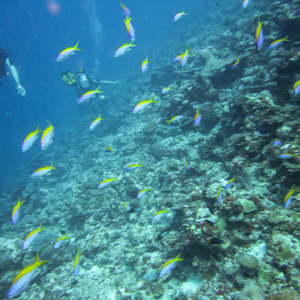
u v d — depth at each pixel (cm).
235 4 866
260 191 179
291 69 228
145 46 1750
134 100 579
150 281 188
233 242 160
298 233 141
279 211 157
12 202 507
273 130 197
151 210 252
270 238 147
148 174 297
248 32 408
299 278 127
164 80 550
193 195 186
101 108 732
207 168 240
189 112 325
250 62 326
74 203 294
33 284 235
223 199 167
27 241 171
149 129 374
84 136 651
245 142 206
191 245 166
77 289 219
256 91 265
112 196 288
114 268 225
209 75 324
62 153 669
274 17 355
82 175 448
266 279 137
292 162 161
